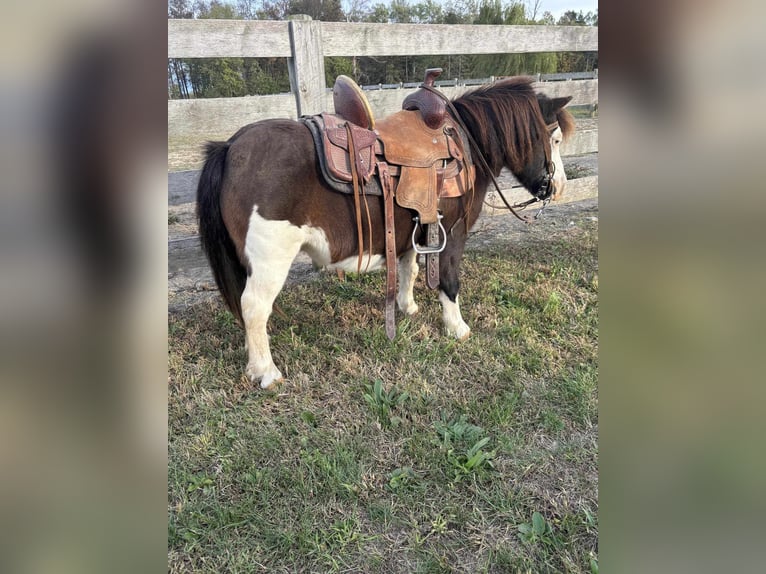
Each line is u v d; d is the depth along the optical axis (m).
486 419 2.13
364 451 1.96
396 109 3.89
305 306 3.20
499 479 1.83
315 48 3.27
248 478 1.82
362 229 2.25
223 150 2.13
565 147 4.45
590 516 1.64
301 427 2.11
